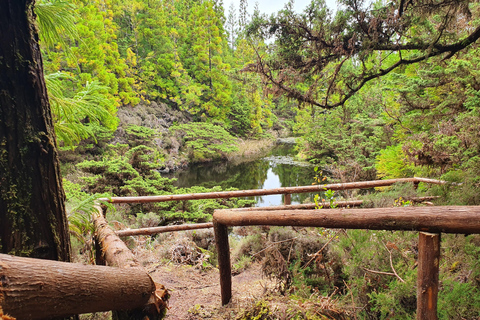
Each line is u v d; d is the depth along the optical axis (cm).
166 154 2475
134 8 3766
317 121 2095
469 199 264
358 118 1507
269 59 472
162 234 448
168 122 3253
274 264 237
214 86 3866
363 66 441
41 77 122
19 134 113
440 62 473
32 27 118
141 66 3322
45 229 121
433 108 625
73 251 279
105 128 1852
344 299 196
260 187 1834
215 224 226
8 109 111
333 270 231
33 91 117
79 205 185
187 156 2773
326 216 150
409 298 174
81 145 1688
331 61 457
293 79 447
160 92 3591
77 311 100
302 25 425
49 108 127
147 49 3862
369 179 1250
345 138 1730
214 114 3681
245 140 3891
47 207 122
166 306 137
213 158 2955
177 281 302
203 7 3897
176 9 5344
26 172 115
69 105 161
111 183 996
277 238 257
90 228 198
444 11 374
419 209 121
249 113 4009
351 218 140
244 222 200
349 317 179
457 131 448
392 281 190
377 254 210
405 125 856
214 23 4097
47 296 86
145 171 1204
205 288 284
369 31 388
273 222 177
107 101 183
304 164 2441
